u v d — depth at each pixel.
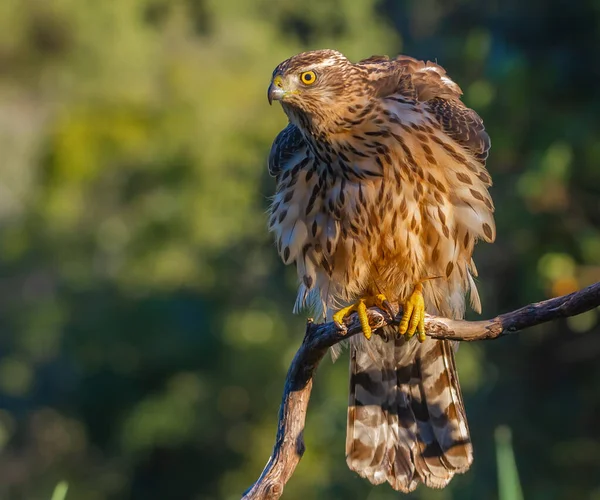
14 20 27.31
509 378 14.34
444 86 7.99
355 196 7.60
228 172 21.88
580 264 12.84
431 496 14.32
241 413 20.36
